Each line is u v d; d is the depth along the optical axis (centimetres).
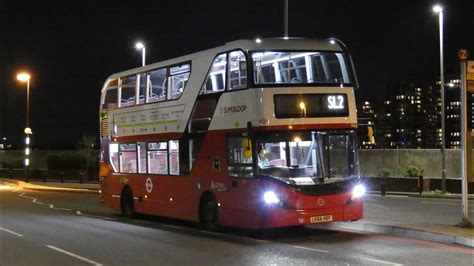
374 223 1526
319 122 1384
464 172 1432
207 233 1538
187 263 1102
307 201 1338
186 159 1650
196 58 1628
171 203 1722
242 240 1394
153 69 1838
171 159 1734
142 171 1898
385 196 3048
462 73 1430
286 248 1250
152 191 1828
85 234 1566
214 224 1545
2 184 4934
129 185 1973
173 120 1716
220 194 1496
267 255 1166
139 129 1909
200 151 1585
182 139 1669
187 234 1533
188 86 1655
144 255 1202
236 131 1427
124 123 2008
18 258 1186
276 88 1366
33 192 3894
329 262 1066
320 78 1462
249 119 1373
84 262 1133
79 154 5616
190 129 1636
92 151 5422
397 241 1320
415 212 1989
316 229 1564
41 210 2427
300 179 1356
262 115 1352
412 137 10444
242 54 1409
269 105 1355
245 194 1392
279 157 1359
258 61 1391
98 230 1656
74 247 1329
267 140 1354
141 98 1909
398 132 10338
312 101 1387
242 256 1162
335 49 1452
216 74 1547
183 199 1662
